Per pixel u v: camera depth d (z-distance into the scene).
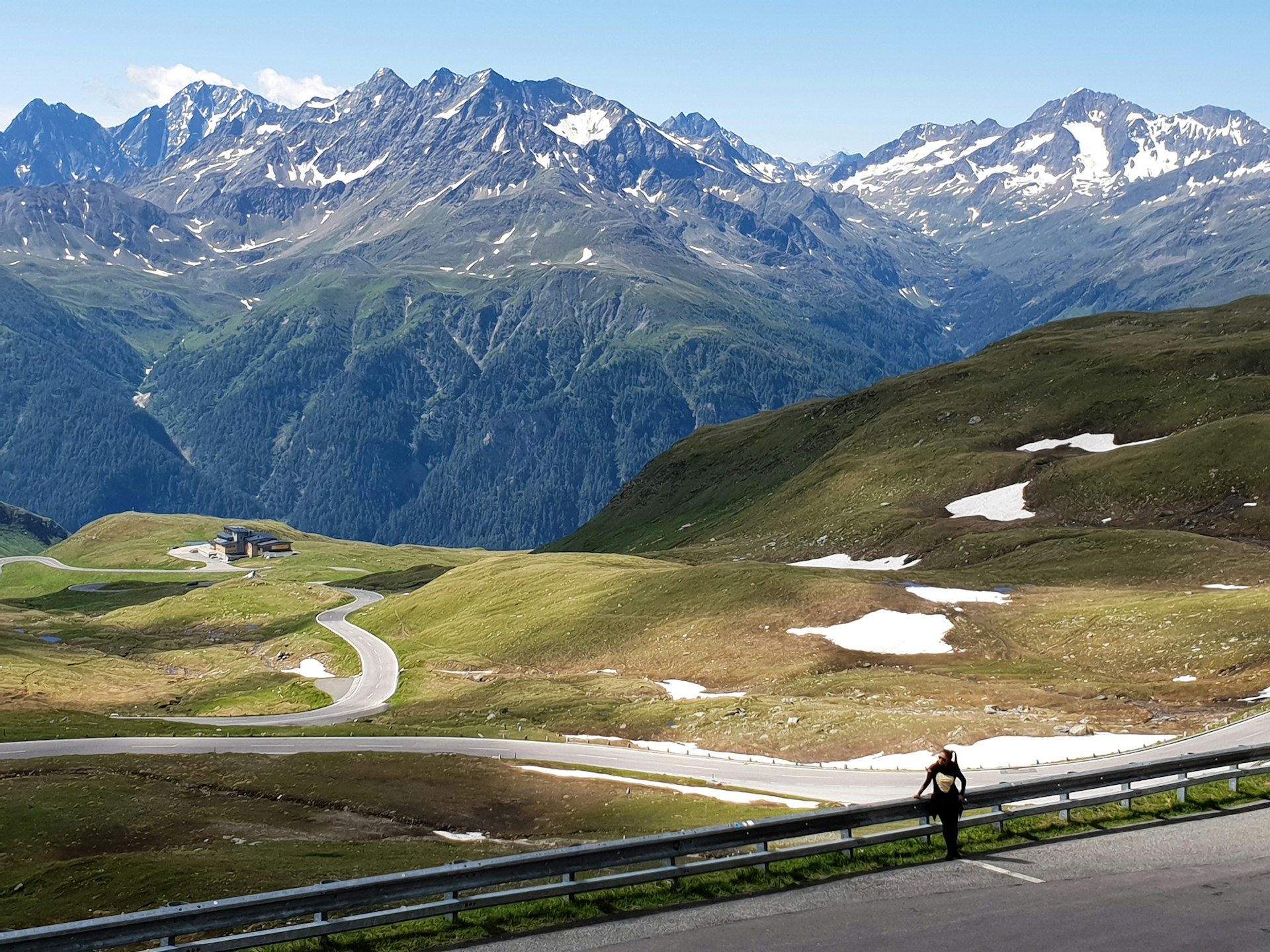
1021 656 112.12
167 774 95.44
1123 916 26.06
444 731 113.44
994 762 73.38
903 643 119.50
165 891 53.94
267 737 116.19
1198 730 72.94
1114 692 92.38
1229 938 24.45
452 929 27.16
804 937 25.27
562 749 98.94
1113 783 36.78
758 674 119.56
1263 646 94.12
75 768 98.44
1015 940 24.62
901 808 33.03
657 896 28.81
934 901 27.66
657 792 76.62
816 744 86.94
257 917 26.47
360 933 27.25
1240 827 34.34
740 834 30.98
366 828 75.62
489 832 73.00
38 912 53.06
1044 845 33.00
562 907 28.17
